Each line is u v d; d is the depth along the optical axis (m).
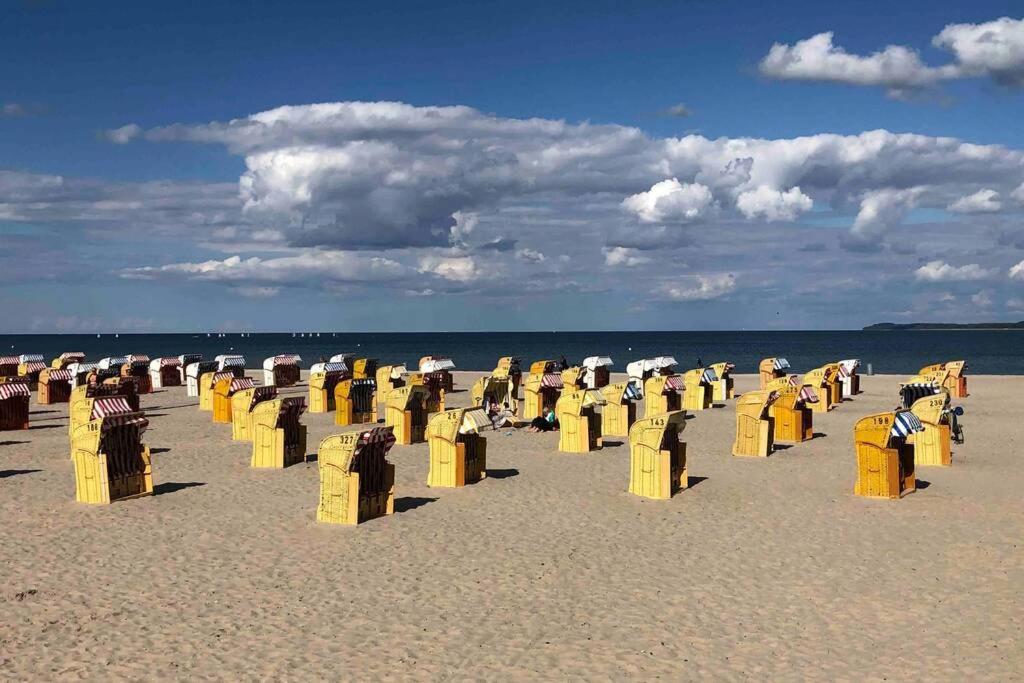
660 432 20.05
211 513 18.73
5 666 11.22
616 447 27.33
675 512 18.83
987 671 10.95
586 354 135.50
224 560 15.56
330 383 38.00
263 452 23.98
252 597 13.75
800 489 20.92
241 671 11.06
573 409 26.36
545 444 27.84
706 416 34.94
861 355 122.94
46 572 14.91
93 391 33.47
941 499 19.83
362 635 12.25
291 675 10.95
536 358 119.88
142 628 12.50
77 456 19.69
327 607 13.32
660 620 12.81
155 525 17.78
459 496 20.38
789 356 121.88
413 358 118.94
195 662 11.34
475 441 22.14
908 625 12.53
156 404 41.41
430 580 14.55
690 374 37.66
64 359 56.16
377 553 15.98
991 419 33.78
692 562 15.48
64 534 17.14
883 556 15.72
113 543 16.56
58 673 11.01
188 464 24.45
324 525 17.78
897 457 19.92
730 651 11.69
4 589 14.06
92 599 13.65
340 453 17.81
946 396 25.28
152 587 14.19
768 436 25.58
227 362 49.62
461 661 11.38
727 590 14.05
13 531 17.34
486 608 13.30
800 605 13.37
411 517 18.45
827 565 15.25
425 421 29.06
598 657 11.51
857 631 12.34
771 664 11.26
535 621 12.78
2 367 53.91
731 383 42.41
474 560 15.59
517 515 18.62
